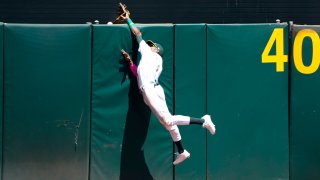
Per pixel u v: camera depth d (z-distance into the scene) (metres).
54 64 25.98
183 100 26.48
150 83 24.73
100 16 38.41
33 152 26.03
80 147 26.16
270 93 26.72
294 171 26.83
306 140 26.80
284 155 26.81
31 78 25.94
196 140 26.61
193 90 26.53
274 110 26.75
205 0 38.41
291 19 38.41
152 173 26.45
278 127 26.78
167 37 26.44
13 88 25.88
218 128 26.61
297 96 26.78
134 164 26.38
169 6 38.41
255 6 38.25
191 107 26.50
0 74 25.83
